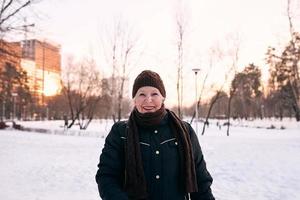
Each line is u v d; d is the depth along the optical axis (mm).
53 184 10219
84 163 14758
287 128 52469
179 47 32188
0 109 90625
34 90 87750
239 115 89938
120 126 2594
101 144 24172
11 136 30328
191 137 2658
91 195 8789
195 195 2660
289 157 15633
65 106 87500
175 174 2459
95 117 83938
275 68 57688
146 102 2467
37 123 67438
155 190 2406
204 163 2711
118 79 36375
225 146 21250
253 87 87312
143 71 2586
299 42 29156
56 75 54875
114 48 35500
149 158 2438
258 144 22375
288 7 28359
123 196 2295
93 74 48688
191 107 100562
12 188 9508
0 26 13398
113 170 2463
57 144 23766
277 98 69438
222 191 9391
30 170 12797
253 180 10844
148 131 2502
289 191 9234
